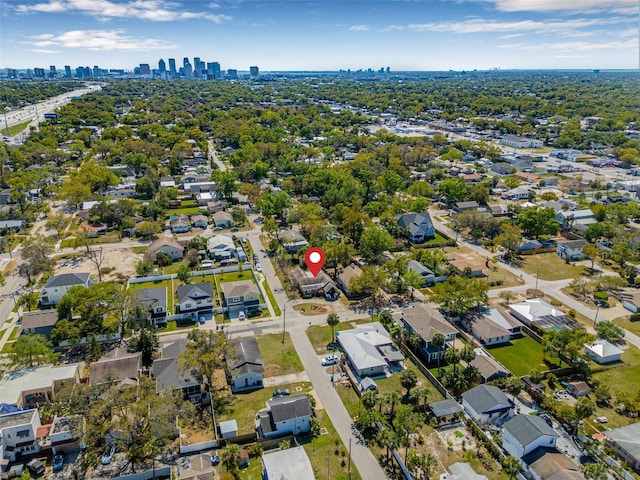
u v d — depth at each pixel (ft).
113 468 188.75
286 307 318.65
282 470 175.94
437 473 183.52
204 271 365.81
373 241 375.66
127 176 634.84
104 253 404.16
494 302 326.03
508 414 216.54
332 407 223.30
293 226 477.36
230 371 239.91
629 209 468.75
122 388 213.87
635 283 353.92
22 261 383.86
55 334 260.62
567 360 257.34
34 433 194.49
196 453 195.83
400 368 255.91
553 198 532.73
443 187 534.37
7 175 585.63
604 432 205.16
